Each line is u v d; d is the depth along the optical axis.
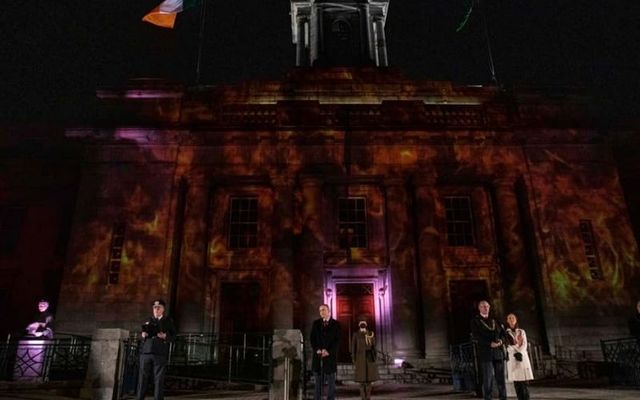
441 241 23.05
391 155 23.31
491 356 8.73
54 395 10.41
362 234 23.30
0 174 25.28
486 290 22.66
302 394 10.57
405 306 21.03
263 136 23.34
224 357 20.38
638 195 25.31
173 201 22.44
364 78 26.47
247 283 22.69
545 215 22.52
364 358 9.94
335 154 23.17
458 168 23.25
